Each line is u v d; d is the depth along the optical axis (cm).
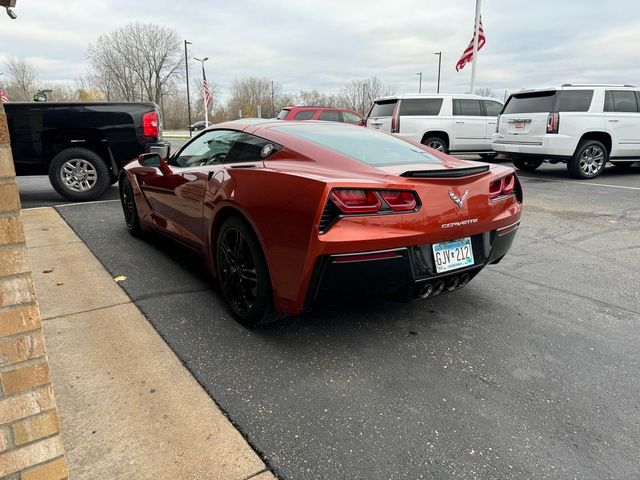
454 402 206
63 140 626
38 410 117
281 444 178
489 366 237
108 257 393
